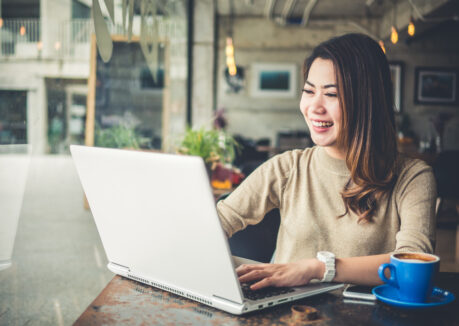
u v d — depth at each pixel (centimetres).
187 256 78
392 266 81
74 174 646
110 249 95
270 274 90
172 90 751
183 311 77
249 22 977
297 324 72
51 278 270
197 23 910
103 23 160
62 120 615
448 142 971
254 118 992
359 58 105
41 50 484
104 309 78
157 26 230
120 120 559
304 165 125
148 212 80
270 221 143
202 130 277
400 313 77
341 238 115
